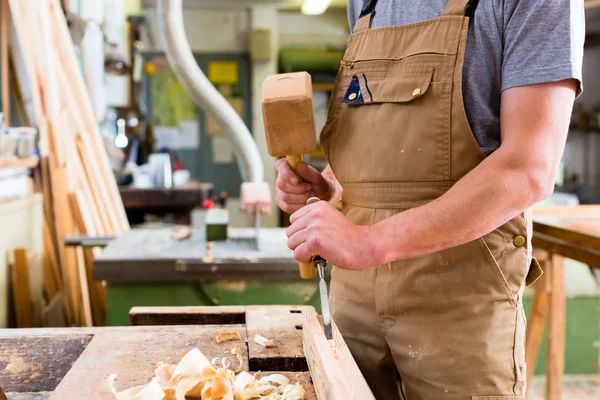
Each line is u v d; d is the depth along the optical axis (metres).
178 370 0.87
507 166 0.89
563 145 0.90
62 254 2.64
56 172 2.70
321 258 0.94
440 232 0.89
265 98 1.08
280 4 5.74
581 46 0.91
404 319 1.07
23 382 1.01
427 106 1.02
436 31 1.03
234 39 6.02
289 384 0.90
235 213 6.18
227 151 6.12
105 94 4.08
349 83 1.14
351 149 1.13
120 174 4.59
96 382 0.88
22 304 2.38
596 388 2.75
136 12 5.41
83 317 2.64
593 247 1.85
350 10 1.29
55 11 2.95
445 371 1.02
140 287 1.92
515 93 0.91
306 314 1.12
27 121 2.89
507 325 1.02
